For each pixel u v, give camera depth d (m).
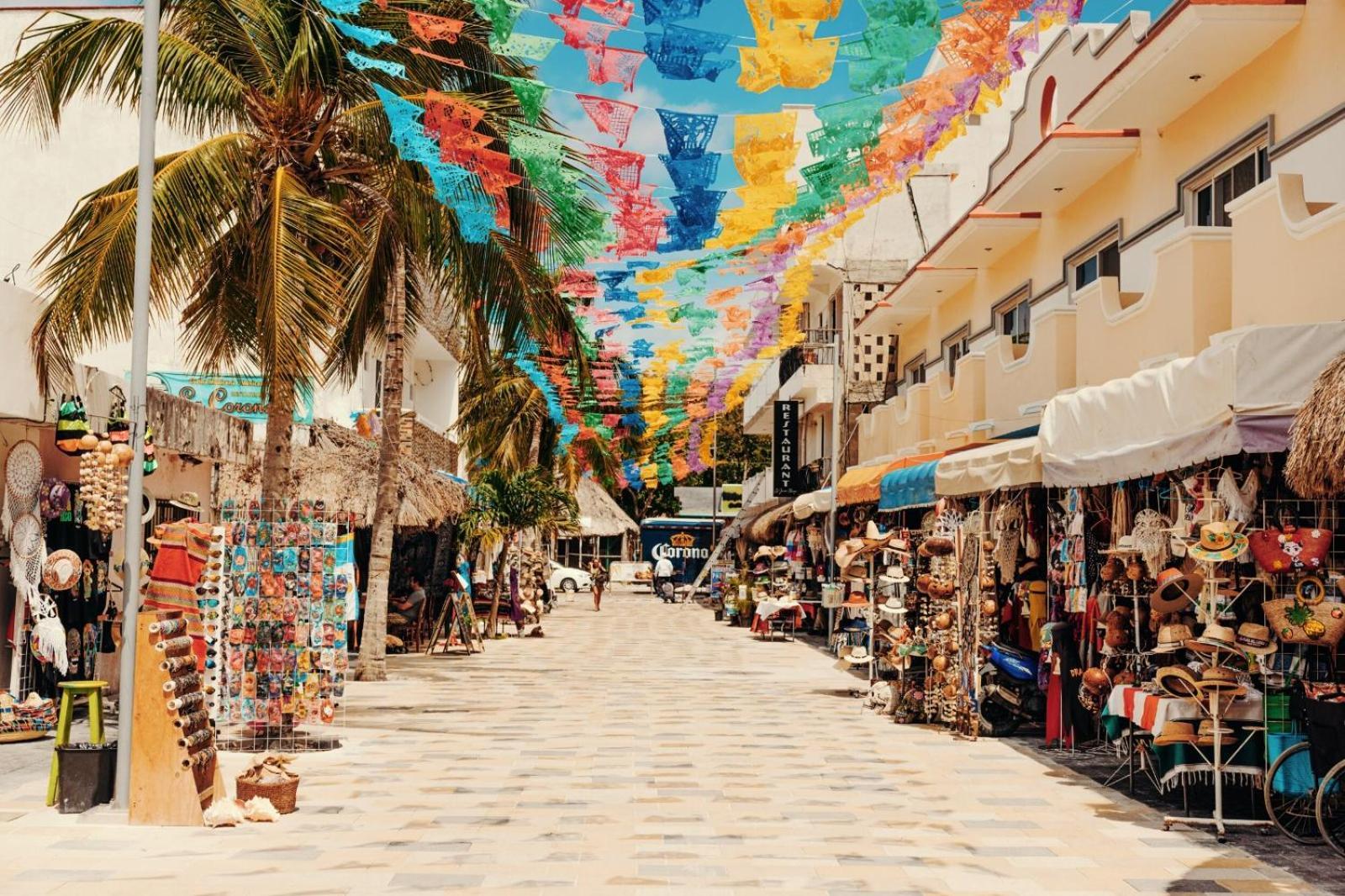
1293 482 7.47
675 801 9.77
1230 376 8.27
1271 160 12.45
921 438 23.36
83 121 22.73
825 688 18.45
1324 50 11.58
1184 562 10.15
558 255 14.59
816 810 9.46
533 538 40.28
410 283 19.28
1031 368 17.16
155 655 8.89
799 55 7.73
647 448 36.94
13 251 22.50
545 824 8.91
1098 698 11.41
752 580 35.75
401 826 8.80
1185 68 13.19
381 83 13.60
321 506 12.39
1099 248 17.28
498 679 19.47
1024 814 9.40
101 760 9.20
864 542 16.88
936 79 8.70
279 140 13.35
